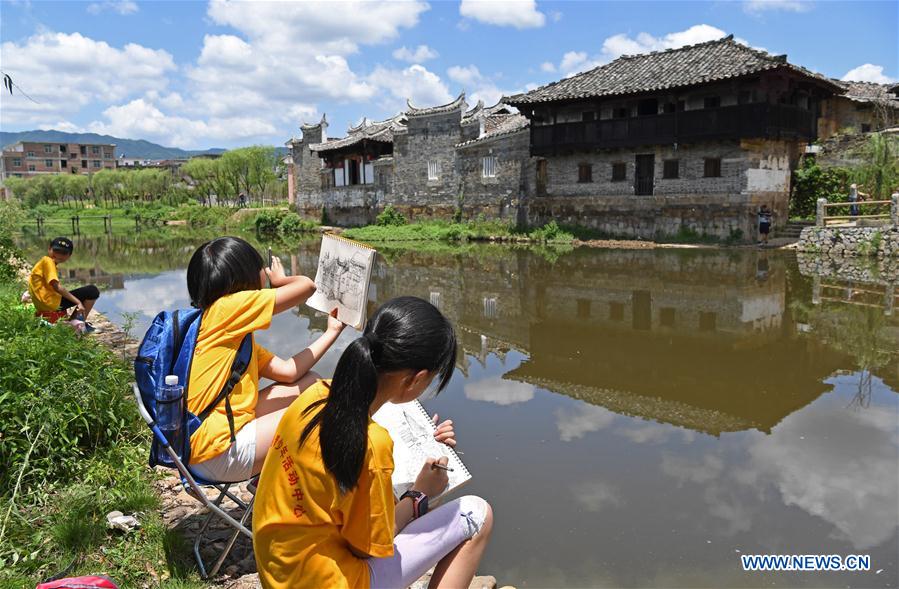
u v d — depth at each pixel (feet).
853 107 94.99
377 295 44.16
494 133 98.12
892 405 20.88
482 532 7.38
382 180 119.34
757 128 68.59
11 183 255.91
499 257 69.10
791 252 64.59
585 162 86.63
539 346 29.73
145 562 9.91
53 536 10.08
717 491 14.92
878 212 71.26
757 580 11.54
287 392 10.14
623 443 17.79
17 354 13.83
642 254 67.56
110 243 99.50
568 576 11.63
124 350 21.42
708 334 31.48
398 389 6.37
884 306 37.11
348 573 5.98
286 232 127.95
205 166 190.49
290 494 5.94
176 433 8.91
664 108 78.33
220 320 9.25
